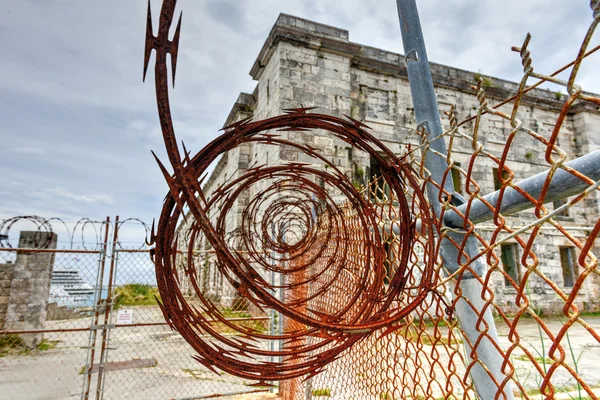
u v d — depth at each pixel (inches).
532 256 26.4
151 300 332.5
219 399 166.4
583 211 527.2
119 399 177.3
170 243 34.8
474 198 32.7
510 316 381.7
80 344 302.2
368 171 378.6
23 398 180.4
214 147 37.0
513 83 513.7
